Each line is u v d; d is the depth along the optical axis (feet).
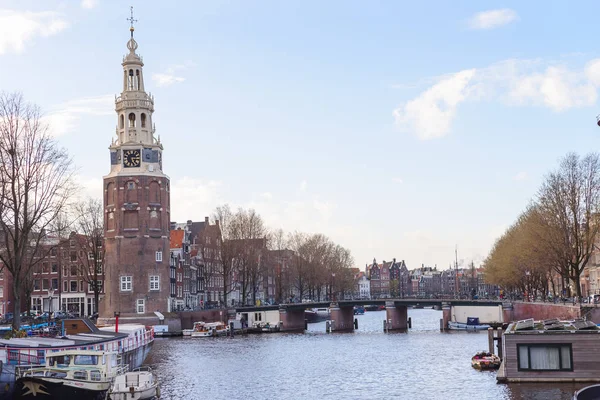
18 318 215.72
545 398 156.04
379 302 450.30
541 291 415.23
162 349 303.07
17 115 216.13
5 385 146.10
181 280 482.69
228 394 186.60
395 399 176.24
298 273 555.28
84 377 160.56
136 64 398.62
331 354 280.31
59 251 386.11
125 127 394.11
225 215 474.08
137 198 387.14
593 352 169.17
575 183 305.53
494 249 482.69
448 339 345.92
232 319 424.46
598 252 411.95
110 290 385.29
